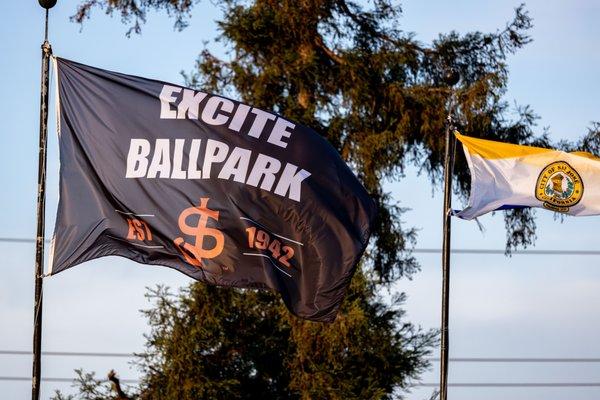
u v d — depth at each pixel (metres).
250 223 22.05
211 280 21.88
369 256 39.38
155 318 38.69
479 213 26.20
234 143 22.30
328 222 22.12
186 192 22.08
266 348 39.38
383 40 40.69
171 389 38.47
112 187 22.05
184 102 22.41
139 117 22.33
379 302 39.41
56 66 22.47
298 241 22.08
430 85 40.38
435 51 40.47
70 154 22.14
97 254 21.84
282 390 39.53
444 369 25.69
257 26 38.75
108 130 22.25
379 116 40.06
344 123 39.34
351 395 38.41
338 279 22.05
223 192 22.08
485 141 26.59
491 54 40.41
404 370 39.16
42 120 22.33
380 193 39.41
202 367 38.75
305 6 39.44
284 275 22.00
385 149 39.22
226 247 21.97
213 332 38.81
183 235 21.92
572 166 26.30
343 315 38.06
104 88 22.42
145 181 22.08
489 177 26.41
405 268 39.69
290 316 38.25
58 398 37.88
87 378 38.12
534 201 26.28
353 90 39.44
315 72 39.00
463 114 39.25
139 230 21.97
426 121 39.25
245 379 39.41
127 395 38.44
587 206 26.28
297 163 22.27
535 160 26.42
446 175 26.66
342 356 39.00
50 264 21.81
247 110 22.52
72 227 21.88
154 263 21.92
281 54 39.38
